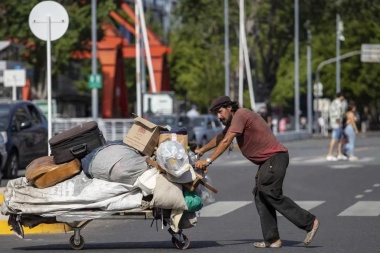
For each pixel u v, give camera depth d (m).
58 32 32.88
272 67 111.81
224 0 109.94
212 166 54.62
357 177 44.69
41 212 21.70
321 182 42.03
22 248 22.86
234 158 64.44
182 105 101.94
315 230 22.23
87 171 21.64
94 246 23.09
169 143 21.14
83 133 21.86
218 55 120.31
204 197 21.73
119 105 98.12
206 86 142.62
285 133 102.31
